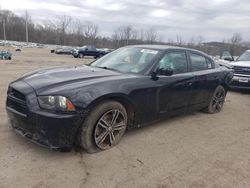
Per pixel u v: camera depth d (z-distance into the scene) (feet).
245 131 16.17
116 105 11.91
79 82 11.30
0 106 17.30
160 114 14.35
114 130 12.26
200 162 11.60
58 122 10.12
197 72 16.85
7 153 10.96
